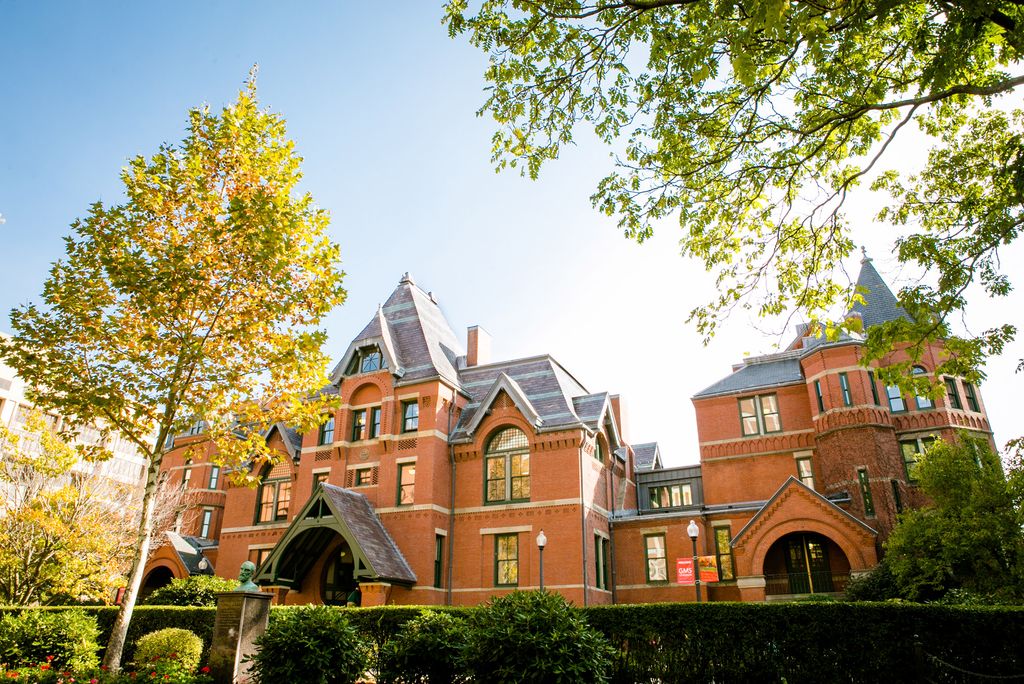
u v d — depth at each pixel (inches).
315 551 1123.9
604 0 417.7
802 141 552.4
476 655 425.7
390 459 1173.1
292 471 1294.3
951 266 527.2
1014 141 481.7
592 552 1073.5
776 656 530.3
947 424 1096.2
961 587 758.5
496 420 1171.3
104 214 592.1
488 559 1088.8
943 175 577.6
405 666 496.7
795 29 372.8
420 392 1197.7
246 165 624.7
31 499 975.6
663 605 580.7
